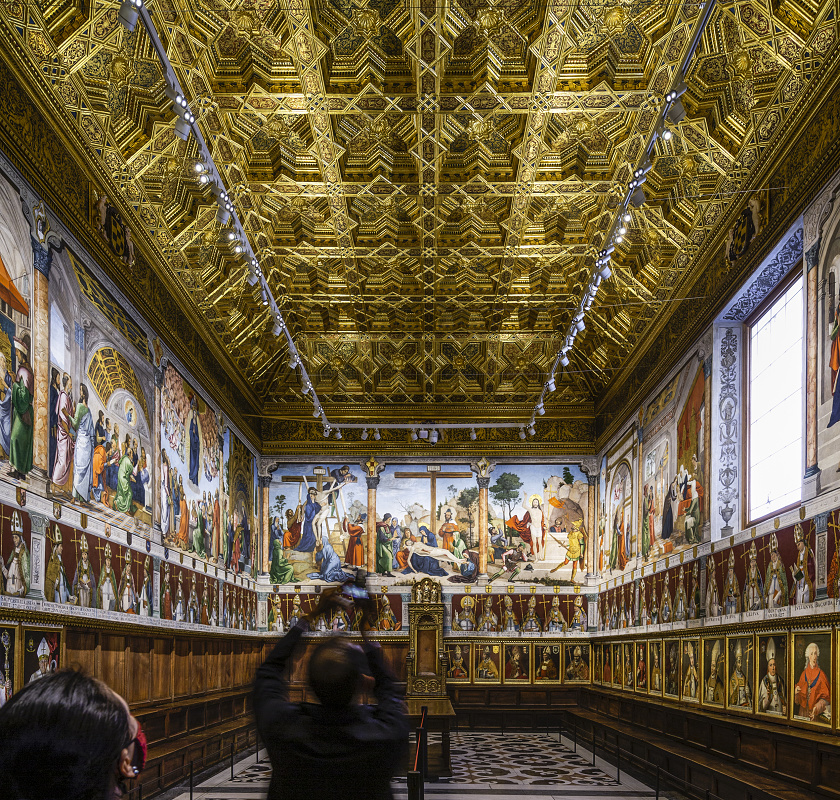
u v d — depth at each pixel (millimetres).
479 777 16797
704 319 16984
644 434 21875
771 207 13578
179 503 18375
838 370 11141
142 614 15430
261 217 18859
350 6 12945
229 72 14164
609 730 19641
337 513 28500
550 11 12820
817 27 11086
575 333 19031
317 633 26484
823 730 11141
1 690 9656
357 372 27797
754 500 15523
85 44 11562
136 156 14242
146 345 16219
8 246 10367
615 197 17594
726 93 13297
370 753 2814
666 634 19188
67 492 12086
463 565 28219
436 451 28797
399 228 19750
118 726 1732
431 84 14547
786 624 12508
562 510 28406
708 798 9766
